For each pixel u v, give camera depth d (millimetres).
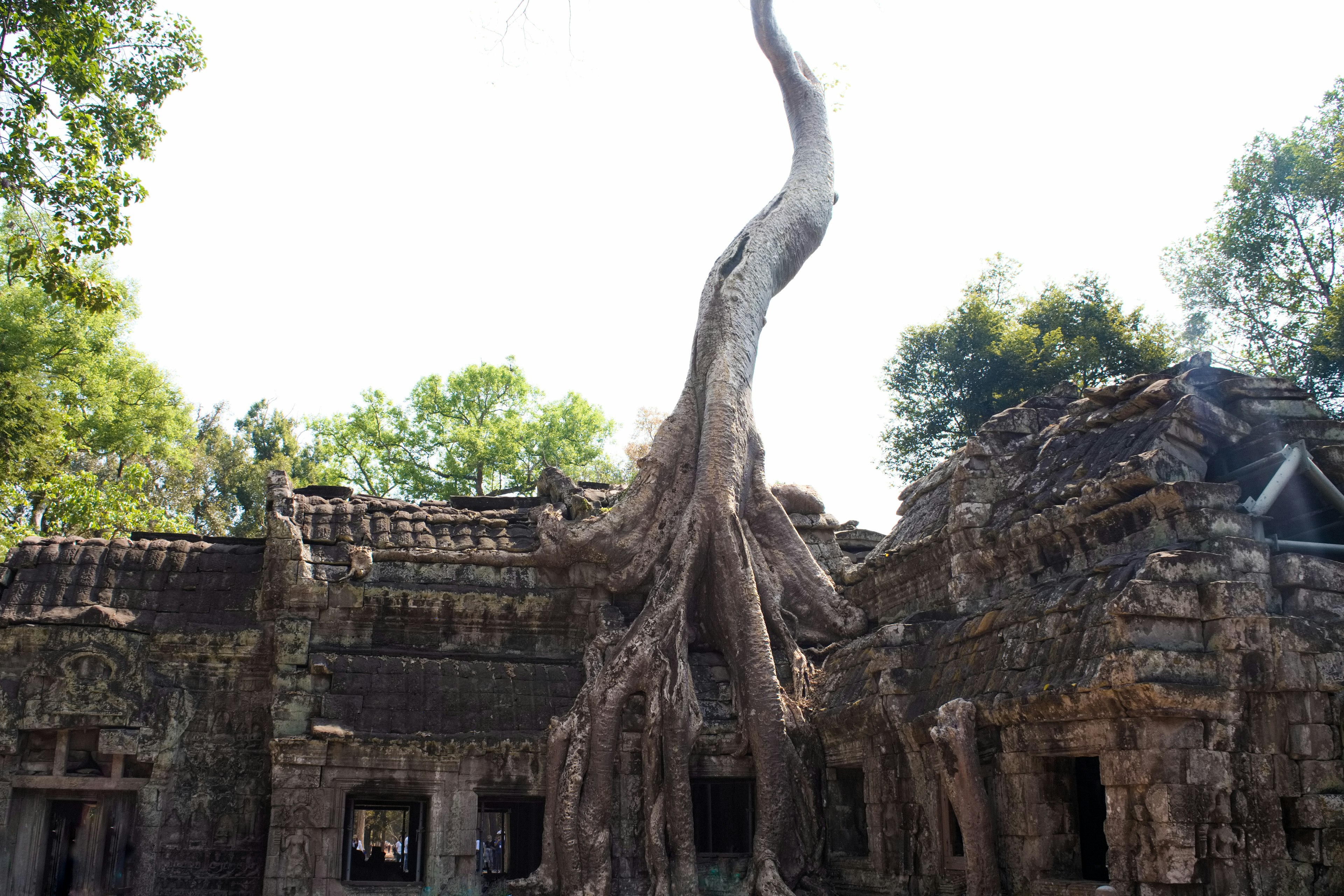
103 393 31344
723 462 17469
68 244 14500
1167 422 11891
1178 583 10125
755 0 22594
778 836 15000
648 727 15445
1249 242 28641
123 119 16094
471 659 16797
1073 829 11086
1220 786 9594
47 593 16297
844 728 14977
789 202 20516
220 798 15906
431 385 40469
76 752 15742
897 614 17250
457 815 14992
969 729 11742
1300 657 9953
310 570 16797
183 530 30938
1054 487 13688
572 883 14383
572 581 17531
